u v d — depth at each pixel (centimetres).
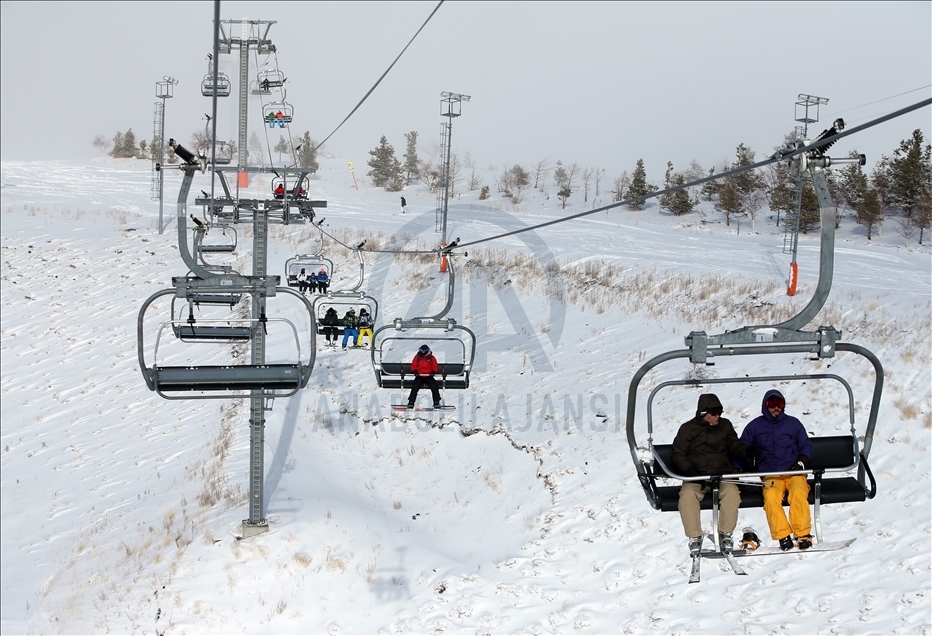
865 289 2841
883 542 1396
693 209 6894
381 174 9194
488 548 1612
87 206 5347
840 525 1463
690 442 773
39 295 3553
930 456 1561
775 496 769
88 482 2091
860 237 5341
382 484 1900
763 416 793
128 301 3466
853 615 1264
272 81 2573
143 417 2475
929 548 1357
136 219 4822
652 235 4859
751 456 793
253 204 1769
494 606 1413
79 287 3631
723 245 4453
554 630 1348
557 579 1470
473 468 1909
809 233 5503
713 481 754
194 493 1853
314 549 1552
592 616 1367
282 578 1490
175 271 3825
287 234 4419
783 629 1263
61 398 2700
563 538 1581
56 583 1565
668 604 1361
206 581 1480
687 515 777
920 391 1781
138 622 1395
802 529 763
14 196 5788
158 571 1515
